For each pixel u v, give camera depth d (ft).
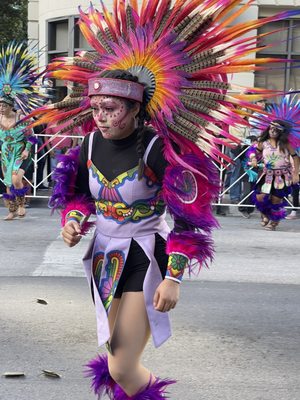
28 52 19.11
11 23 97.71
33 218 33.24
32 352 14.10
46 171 39.01
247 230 31.81
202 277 21.52
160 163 8.95
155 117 8.95
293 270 23.07
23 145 31.48
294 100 12.20
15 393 12.02
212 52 8.85
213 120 8.81
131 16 9.43
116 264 9.20
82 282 20.25
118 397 9.52
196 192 8.68
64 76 9.86
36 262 22.98
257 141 32.89
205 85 8.83
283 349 14.76
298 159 31.78
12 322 16.08
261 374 13.26
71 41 55.36
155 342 8.86
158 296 8.73
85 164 9.65
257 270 22.85
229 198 38.55
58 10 56.49
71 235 9.64
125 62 9.22
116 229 9.27
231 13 8.87
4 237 27.78
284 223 34.83
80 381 12.63
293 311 17.80
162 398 9.26
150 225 9.21
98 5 50.93
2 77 18.84
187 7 8.93
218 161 8.84
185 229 8.80
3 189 39.17
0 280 20.30
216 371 13.35
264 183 31.42
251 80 41.68
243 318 16.99
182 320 16.66
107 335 8.91
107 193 9.23
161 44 8.93
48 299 18.16
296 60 8.64
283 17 8.77
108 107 8.75
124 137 9.13
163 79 8.87
